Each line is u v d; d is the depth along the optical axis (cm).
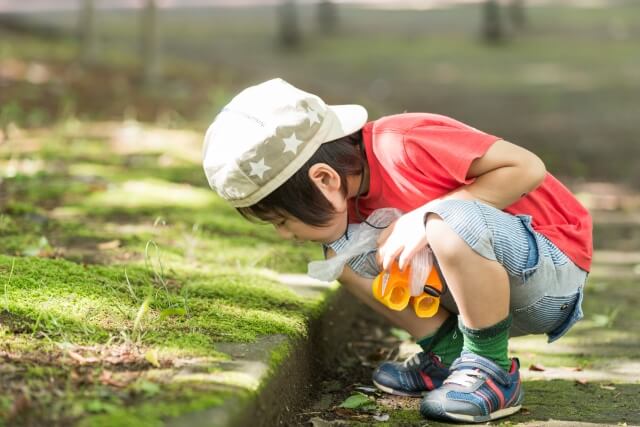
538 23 2653
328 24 2570
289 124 316
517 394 339
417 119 339
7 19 1958
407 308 358
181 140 823
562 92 1502
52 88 1049
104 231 500
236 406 273
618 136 1118
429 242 318
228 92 1170
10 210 527
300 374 351
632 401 359
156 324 341
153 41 1171
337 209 329
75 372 288
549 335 355
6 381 279
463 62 1923
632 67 1808
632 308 498
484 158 325
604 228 701
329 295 417
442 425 331
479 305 320
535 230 341
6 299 344
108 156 724
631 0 3306
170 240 490
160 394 275
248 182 318
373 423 334
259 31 2430
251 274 432
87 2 1348
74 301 355
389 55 2031
